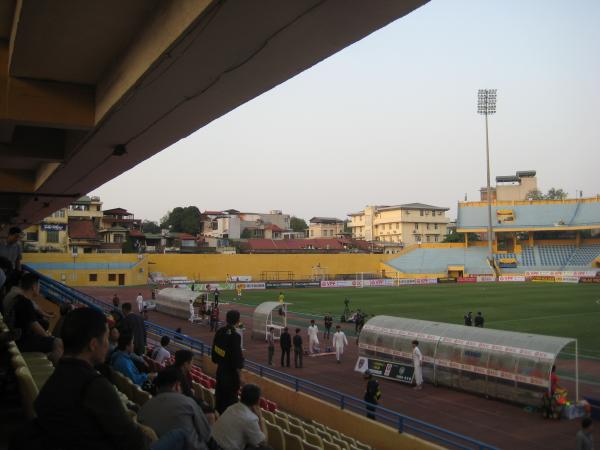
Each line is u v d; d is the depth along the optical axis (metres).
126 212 103.50
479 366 19.36
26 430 2.93
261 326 32.53
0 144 14.99
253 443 6.25
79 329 3.05
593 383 21.86
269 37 6.90
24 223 40.59
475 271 94.94
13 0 8.65
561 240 99.44
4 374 6.55
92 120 11.20
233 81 8.64
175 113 10.41
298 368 24.53
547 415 16.91
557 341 17.91
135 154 14.57
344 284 83.06
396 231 138.50
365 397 15.98
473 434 15.37
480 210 103.69
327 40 7.05
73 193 23.36
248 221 139.12
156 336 28.38
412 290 71.50
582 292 64.38
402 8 6.09
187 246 103.19
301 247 110.31
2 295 9.17
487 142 89.56
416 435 15.10
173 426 4.89
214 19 6.30
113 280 78.94
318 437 11.59
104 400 2.91
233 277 88.62
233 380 8.11
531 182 128.38
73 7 7.71
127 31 8.57
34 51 9.28
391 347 22.59
